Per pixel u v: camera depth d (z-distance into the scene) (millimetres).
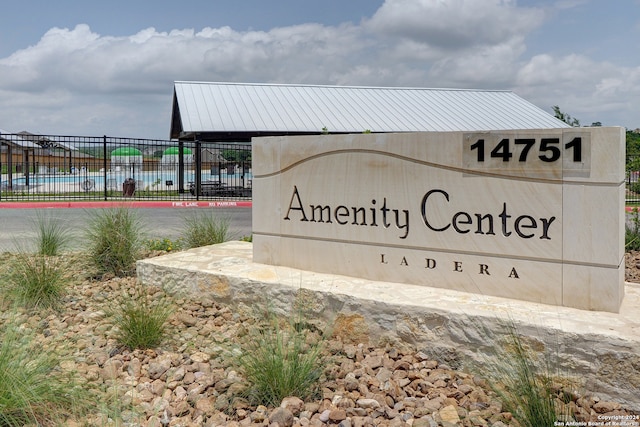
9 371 3113
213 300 5402
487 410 3246
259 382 3379
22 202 17781
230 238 8781
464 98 31688
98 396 3338
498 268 4367
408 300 4277
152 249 7926
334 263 5273
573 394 3352
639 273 6750
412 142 4734
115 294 5703
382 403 3299
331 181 5238
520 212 4242
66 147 24547
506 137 4266
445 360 4008
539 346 3617
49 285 5309
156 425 3078
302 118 25906
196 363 3869
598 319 3744
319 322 4645
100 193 22984
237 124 24156
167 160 29422
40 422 2988
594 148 3924
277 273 5332
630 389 3328
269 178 5699
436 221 4660
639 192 18094
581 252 4012
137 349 4184
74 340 4332
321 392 3436
